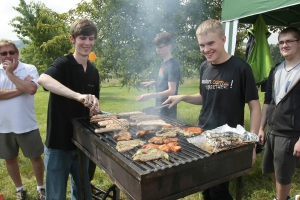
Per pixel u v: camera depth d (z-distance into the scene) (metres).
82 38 2.36
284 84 2.74
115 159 1.62
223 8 4.32
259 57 3.86
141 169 1.39
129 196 1.50
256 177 3.68
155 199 1.42
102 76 6.48
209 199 2.69
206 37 2.09
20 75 3.15
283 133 2.69
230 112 2.21
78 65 2.47
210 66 2.35
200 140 1.76
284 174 2.71
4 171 4.17
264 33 3.87
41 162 3.35
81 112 2.61
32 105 3.22
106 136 2.05
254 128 2.09
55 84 2.19
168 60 3.37
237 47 6.85
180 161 1.50
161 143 1.91
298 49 2.70
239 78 2.15
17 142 3.19
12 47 3.06
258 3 3.60
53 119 2.44
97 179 3.80
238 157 1.72
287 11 4.81
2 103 3.05
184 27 5.65
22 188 3.40
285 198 2.81
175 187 1.48
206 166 1.58
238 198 2.07
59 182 2.52
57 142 2.46
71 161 2.62
